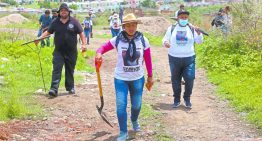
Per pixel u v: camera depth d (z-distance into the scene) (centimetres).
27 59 1404
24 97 977
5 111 846
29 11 5391
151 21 3350
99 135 771
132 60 743
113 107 948
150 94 1092
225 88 1121
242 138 759
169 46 969
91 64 1617
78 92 1065
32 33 2333
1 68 1241
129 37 742
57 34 1016
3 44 1508
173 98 1067
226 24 1631
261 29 1468
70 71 1041
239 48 1442
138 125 792
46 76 1229
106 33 3153
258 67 1242
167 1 6756
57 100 973
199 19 3141
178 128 828
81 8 6544
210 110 953
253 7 1539
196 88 1180
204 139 762
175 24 982
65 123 830
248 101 970
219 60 1394
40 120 837
